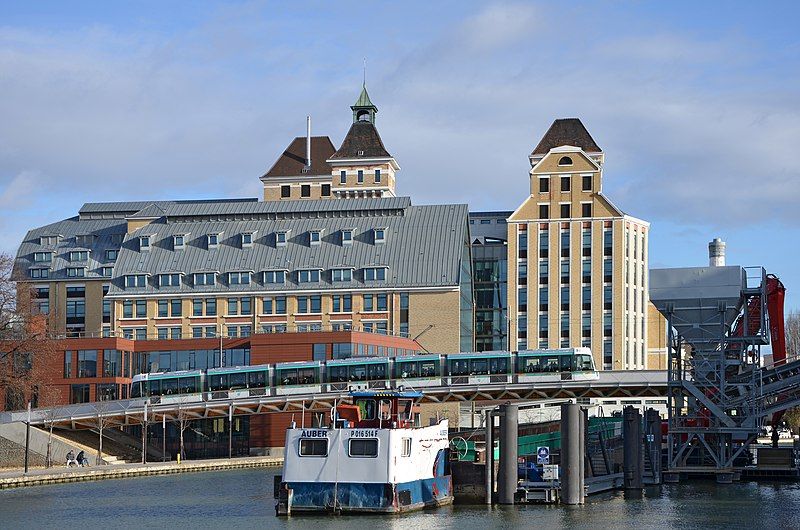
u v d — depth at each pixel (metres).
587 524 91.31
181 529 91.81
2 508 106.25
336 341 187.88
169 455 176.88
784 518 95.31
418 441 96.75
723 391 120.75
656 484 117.06
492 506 99.50
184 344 195.00
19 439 152.75
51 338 180.62
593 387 152.12
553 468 102.88
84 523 96.44
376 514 92.69
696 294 121.31
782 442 190.50
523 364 155.88
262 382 164.00
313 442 93.94
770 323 128.75
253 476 142.75
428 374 158.88
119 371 188.62
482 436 120.56
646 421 119.69
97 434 172.12
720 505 102.94
